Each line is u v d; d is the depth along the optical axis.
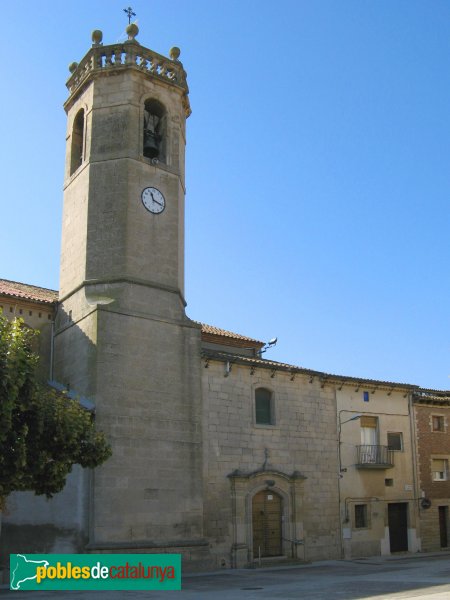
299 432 30.42
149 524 23.45
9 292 27.50
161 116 28.98
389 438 34.12
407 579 20.92
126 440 23.66
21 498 22.84
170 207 27.58
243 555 26.75
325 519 30.36
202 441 25.86
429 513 34.62
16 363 15.06
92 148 27.20
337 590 18.33
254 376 29.45
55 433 16.02
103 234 26.12
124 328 24.77
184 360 26.06
